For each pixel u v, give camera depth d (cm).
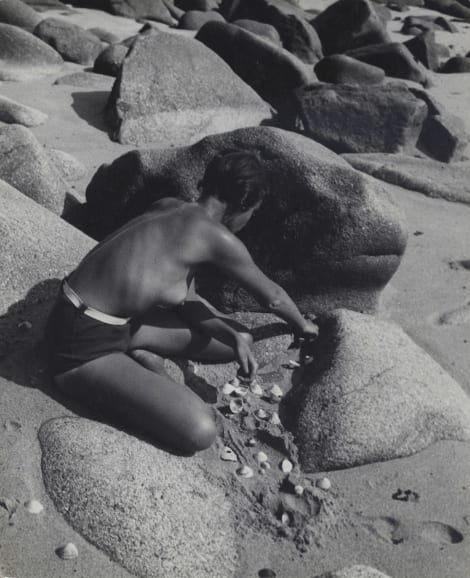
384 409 334
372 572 263
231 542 289
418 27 1322
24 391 325
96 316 311
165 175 422
